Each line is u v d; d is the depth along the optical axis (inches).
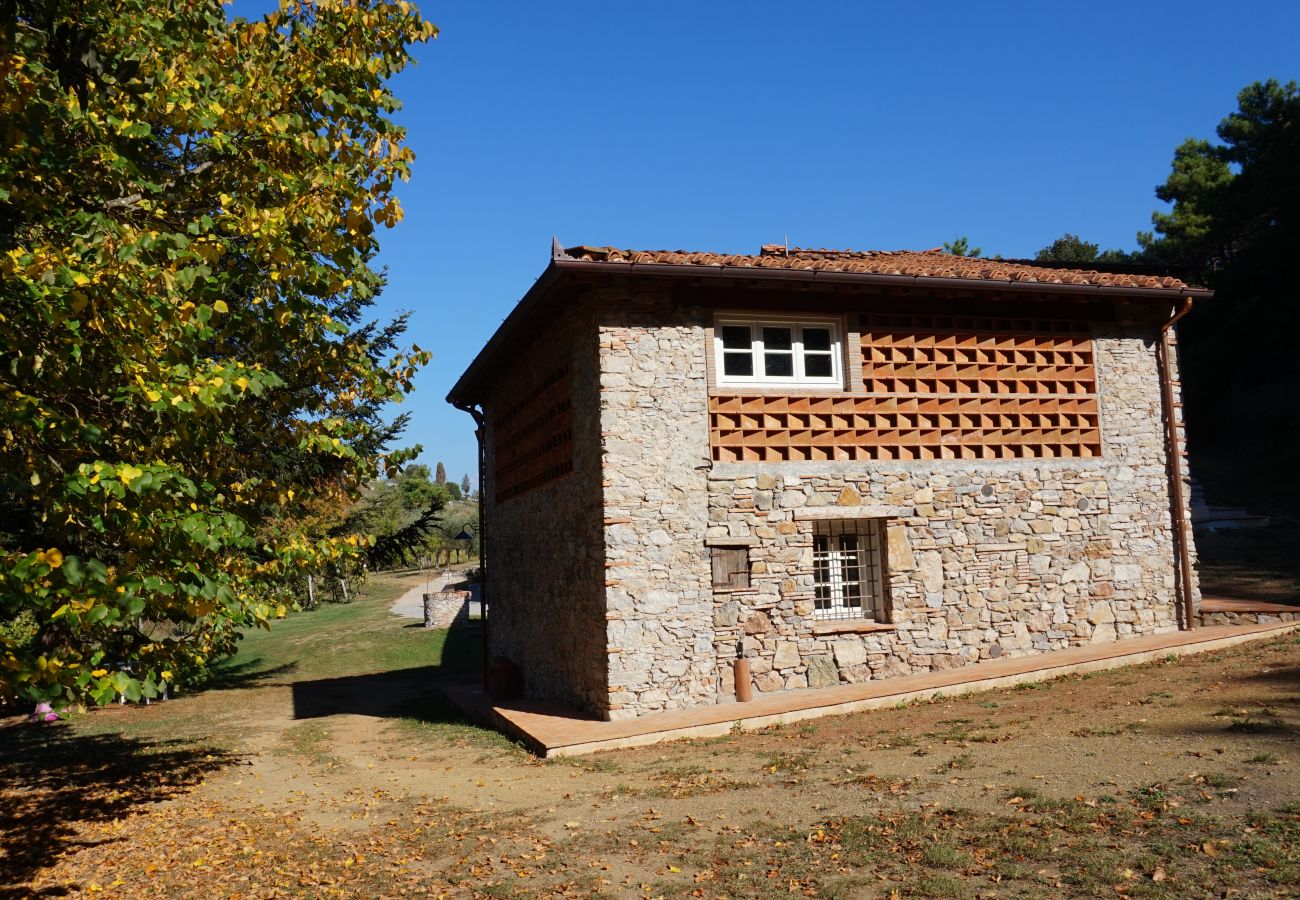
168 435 295.9
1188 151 1523.1
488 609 706.2
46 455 263.9
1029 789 265.3
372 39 357.1
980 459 511.8
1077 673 466.0
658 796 308.8
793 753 351.3
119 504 228.7
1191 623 542.3
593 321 460.1
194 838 315.9
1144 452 546.9
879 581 492.1
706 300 468.4
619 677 438.3
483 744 447.2
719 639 454.9
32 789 419.8
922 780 289.9
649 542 448.5
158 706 718.5
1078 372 540.7
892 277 473.1
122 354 249.8
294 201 310.0
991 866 211.6
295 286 324.8
